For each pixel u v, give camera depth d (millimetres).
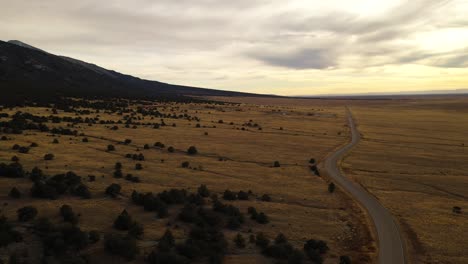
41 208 42594
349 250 44875
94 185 56031
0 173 52938
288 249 40875
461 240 49531
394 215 59219
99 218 42844
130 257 34438
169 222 44875
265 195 62781
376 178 86062
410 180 85562
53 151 77500
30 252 32062
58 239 33281
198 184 66875
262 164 93875
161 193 54094
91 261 32812
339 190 73188
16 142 80688
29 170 58969
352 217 57438
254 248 41312
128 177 63531
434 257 43875
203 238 41062
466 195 74312
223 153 102375
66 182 52875
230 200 58969
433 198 71062
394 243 47625
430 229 53375
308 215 56438
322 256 41594
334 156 111500
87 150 84125
